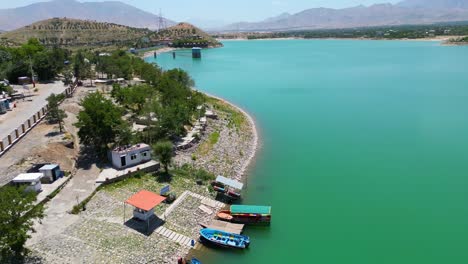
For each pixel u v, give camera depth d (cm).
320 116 12875
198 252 5459
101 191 6456
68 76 13375
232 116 12219
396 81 19238
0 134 7806
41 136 7862
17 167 6538
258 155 9344
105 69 15125
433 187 7681
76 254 4959
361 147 9888
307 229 6209
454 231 6203
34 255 4847
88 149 7906
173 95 11006
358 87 17875
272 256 5503
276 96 16100
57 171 6581
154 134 8656
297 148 9838
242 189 7512
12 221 4491
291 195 7325
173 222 5928
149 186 6844
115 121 7731
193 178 7406
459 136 10631
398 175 8231
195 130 9781
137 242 5334
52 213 5747
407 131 11150
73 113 9688
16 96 10806
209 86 18662
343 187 7688
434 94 15900
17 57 15188
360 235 6075
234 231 5931
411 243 5891
